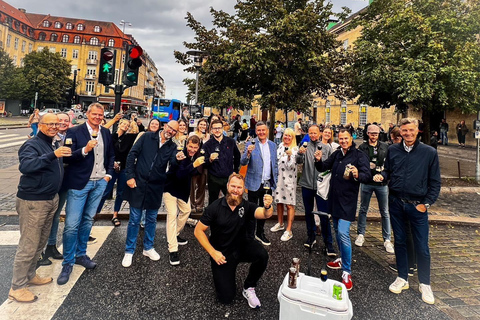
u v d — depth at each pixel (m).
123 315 2.81
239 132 20.16
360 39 11.62
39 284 3.27
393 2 10.81
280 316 2.43
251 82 9.50
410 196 3.46
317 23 8.52
